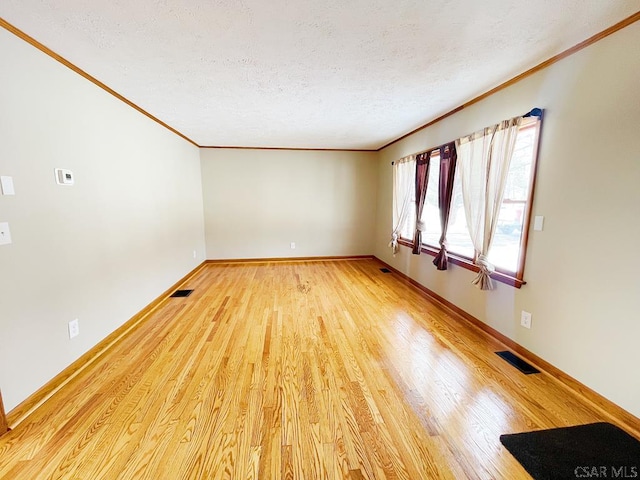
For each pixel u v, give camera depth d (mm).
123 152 2703
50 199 1842
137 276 2951
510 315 2371
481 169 2555
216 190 5328
